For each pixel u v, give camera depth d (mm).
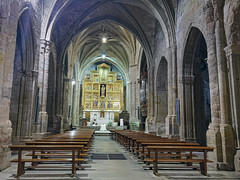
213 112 8914
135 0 19359
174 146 7176
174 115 15367
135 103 30734
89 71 43812
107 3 22016
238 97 8188
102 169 7465
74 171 6562
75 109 36625
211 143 8680
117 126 35938
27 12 12297
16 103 13375
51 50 19188
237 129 8047
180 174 6914
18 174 6328
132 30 24141
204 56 21219
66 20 21719
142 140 9422
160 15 16922
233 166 7805
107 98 40812
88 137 10570
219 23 8961
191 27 12891
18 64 13734
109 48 39000
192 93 14383
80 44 30688
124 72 40625
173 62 15914
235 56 8375
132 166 8062
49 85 20984
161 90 22281
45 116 15273
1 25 7512
